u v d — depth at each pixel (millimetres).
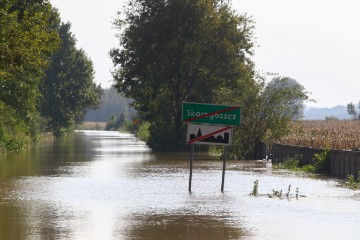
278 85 98688
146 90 143500
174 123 135250
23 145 123312
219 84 134500
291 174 64188
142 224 32438
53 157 93688
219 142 45531
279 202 40969
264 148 93188
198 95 136625
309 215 35375
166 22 132375
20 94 115938
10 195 44188
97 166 74125
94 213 35938
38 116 179625
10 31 67312
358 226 31844
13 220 33406
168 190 47781
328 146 84625
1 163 78938
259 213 36156
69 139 199875
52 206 38625
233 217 34719
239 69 135250
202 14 132750
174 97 137875
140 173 63812
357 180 54594
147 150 123312
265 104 97125
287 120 97562
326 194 45625
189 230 30859
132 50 137250
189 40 134375
